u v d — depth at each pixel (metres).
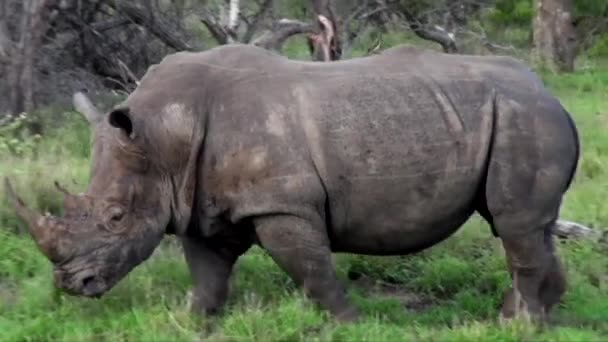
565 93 24.30
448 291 10.89
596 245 11.68
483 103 8.88
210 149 8.77
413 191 8.82
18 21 17.56
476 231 12.00
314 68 9.05
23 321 9.27
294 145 8.63
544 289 9.46
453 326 9.18
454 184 8.85
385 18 23.36
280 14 23.02
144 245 8.84
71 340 8.74
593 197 13.73
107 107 17.41
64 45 19.25
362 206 8.82
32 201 11.68
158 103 8.88
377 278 11.21
